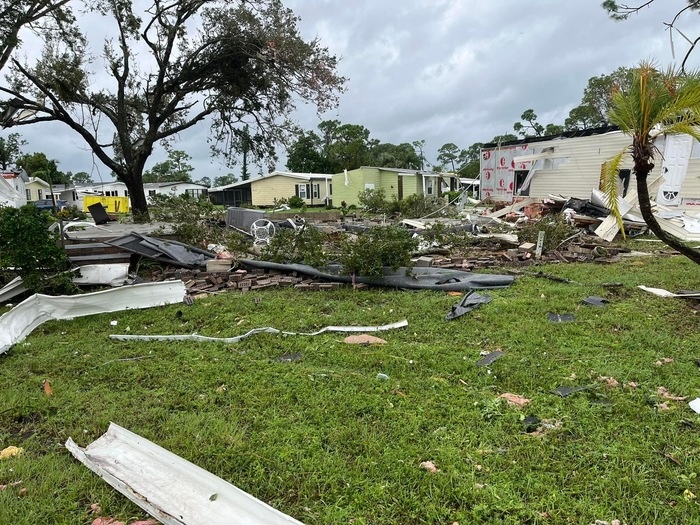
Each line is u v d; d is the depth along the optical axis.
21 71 15.77
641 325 5.07
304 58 16.92
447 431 3.00
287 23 17.30
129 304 6.31
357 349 4.55
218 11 17.53
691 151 14.93
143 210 19.05
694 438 2.85
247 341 4.89
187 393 3.65
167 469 2.58
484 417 3.17
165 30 17.75
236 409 3.35
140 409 3.40
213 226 11.66
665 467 2.58
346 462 2.69
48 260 6.82
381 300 6.49
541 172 21.61
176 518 2.18
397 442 2.88
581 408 3.24
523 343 4.61
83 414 3.37
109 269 7.54
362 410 3.29
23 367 4.32
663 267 8.52
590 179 18.95
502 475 2.54
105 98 19.06
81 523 2.26
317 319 5.60
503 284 7.14
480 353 4.39
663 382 3.66
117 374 4.06
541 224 10.98
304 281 7.58
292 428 3.07
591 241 11.27
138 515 2.30
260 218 14.20
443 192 41.16
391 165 55.09
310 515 2.28
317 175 40.94
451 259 8.99
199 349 4.68
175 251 8.67
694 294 6.15
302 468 2.63
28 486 2.53
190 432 3.04
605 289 6.74
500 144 24.58
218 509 2.25
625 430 2.96
